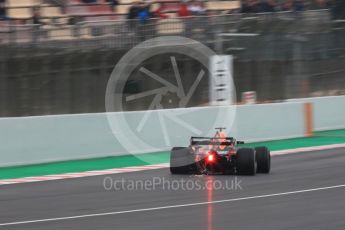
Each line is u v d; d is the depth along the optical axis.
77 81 71.75
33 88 69.25
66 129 62.62
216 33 80.25
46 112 70.00
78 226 33.44
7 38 68.06
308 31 87.69
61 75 70.88
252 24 83.38
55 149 61.84
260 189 45.03
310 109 82.81
